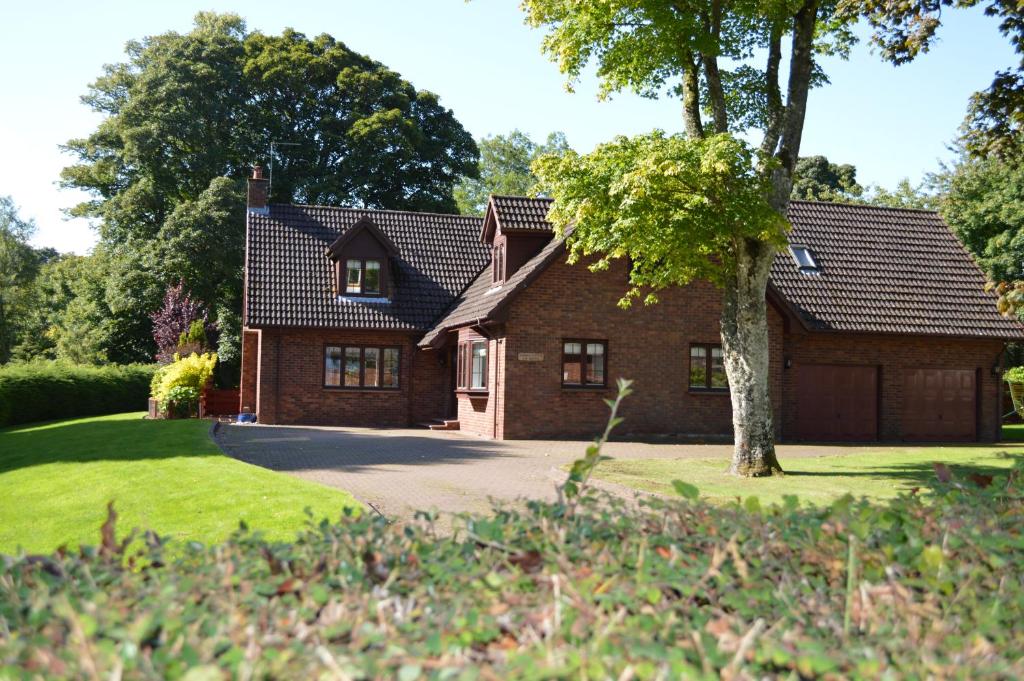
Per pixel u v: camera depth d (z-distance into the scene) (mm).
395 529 4105
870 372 28484
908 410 28625
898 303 28734
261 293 30094
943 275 30078
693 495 4469
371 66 51719
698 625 3064
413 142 49156
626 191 16469
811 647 2775
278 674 2562
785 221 16375
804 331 27172
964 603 3430
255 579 3525
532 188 17891
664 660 2633
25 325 65812
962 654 2885
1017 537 4215
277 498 13227
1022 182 39781
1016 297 14922
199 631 2873
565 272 26109
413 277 32312
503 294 25531
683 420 26828
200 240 43562
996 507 4898
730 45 18844
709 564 3709
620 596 3107
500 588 3371
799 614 3295
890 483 15914
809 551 3885
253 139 48625
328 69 49625
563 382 26047
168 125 45812
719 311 27156
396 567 3609
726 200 16125
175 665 2559
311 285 30875
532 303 25828
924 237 31328
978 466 18922
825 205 31656
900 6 14852
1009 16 14914
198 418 29031
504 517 4402
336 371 30422
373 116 47531
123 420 29516
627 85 19125
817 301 28172
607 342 26406
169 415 29500
